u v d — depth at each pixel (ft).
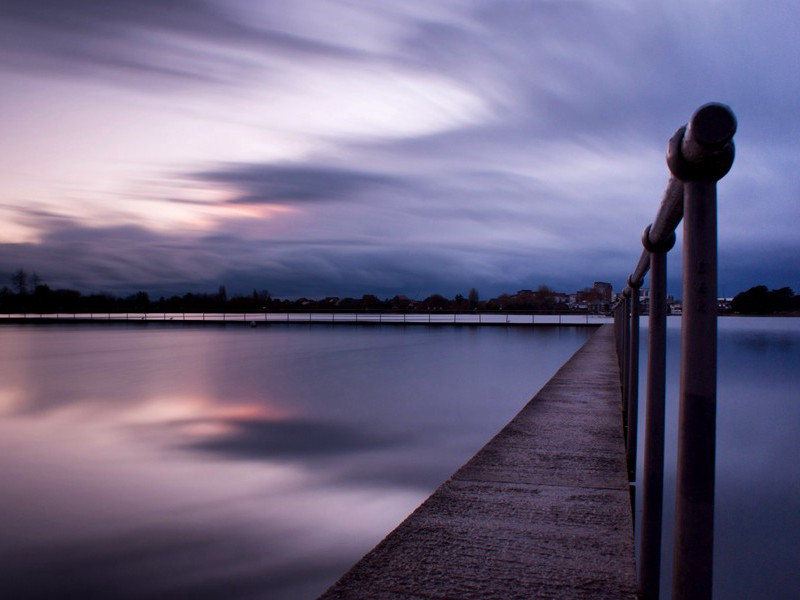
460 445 31.01
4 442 31.78
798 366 60.75
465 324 170.91
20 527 19.99
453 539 6.99
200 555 17.85
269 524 20.39
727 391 46.91
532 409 15.51
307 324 187.83
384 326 173.47
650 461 6.48
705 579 3.54
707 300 3.51
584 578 6.03
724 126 3.21
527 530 7.25
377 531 19.89
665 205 5.18
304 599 15.07
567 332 134.62
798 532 19.92
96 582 16.03
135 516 20.94
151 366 66.69
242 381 54.08
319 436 32.91
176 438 32.58
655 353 6.60
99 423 36.45
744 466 27.53
